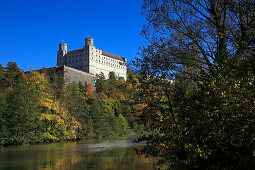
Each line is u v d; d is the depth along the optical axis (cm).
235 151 851
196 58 1274
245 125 829
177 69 1161
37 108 4000
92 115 5766
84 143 4053
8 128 3597
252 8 1026
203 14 1213
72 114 4991
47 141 4181
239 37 1033
